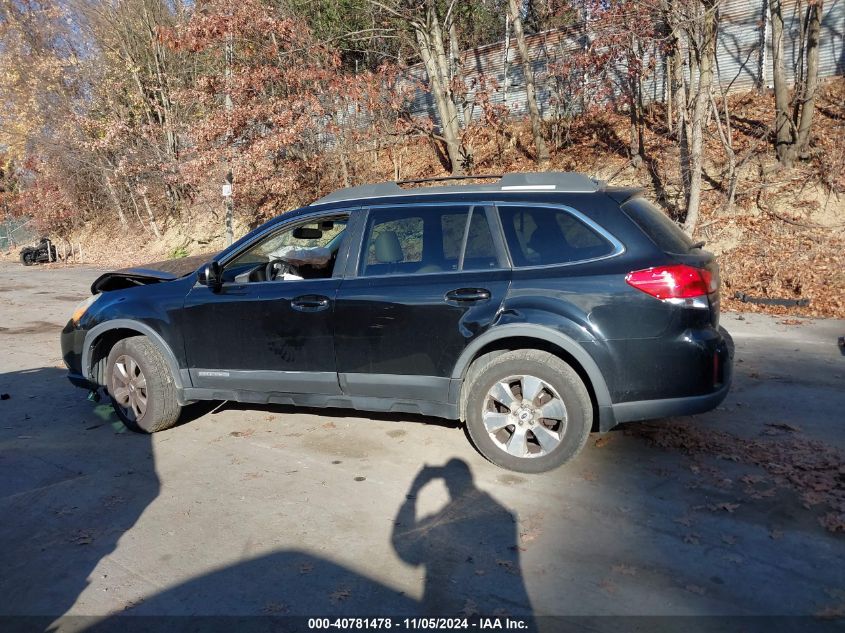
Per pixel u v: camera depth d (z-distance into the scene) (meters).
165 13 25.72
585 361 3.95
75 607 3.03
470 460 4.46
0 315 12.95
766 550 3.24
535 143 18.08
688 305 3.86
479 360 4.29
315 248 5.40
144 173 27.81
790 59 16.05
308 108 17.28
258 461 4.64
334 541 3.50
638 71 14.06
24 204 35.41
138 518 3.87
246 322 4.86
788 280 10.56
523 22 20.25
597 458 4.41
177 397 5.23
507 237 4.26
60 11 28.52
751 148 13.15
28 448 5.12
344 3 19.89
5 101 30.70
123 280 5.80
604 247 4.04
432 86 17.88
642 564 3.16
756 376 6.21
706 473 4.11
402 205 4.60
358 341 4.51
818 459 4.23
